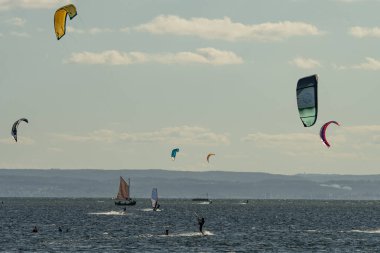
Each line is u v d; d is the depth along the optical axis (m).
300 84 164.88
